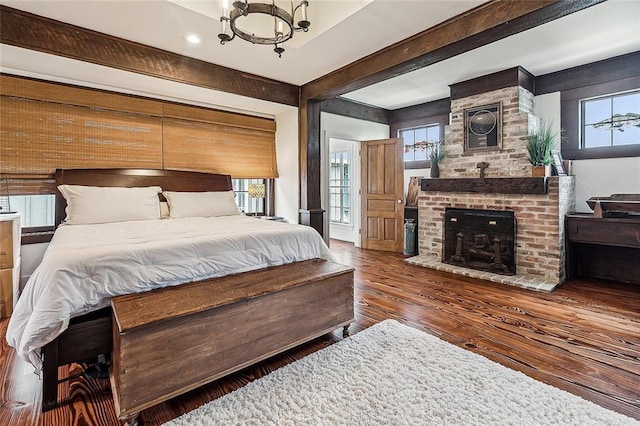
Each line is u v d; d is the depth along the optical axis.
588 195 3.99
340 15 2.76
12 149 3.06
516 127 4.08
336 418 1.50
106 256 1.77
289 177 4.85
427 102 5.74
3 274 2.71
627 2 2.66
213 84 3.69
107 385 1.82
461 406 1.58
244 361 1.86
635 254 3.63
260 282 2.07
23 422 1.52
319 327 2.23
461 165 4.66
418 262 4.61
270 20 3.04
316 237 2.79
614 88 3.75
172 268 1.97
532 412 1.54
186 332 1.63
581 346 2.23
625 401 1.65
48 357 1.59
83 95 3.41
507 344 2.26
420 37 2.97
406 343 2.23
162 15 2.64
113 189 3.31
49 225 3.41
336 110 5.43
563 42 3.38
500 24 2.45
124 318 1.52
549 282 3.60
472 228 4.29
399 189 5.59
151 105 3.87
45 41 2.70
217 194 4.05
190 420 1.51
